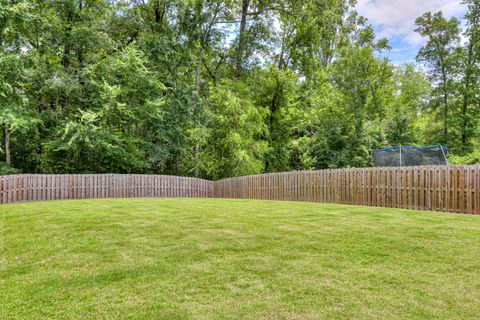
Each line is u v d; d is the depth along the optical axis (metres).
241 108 23.33
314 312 2.67
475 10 25.53
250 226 5.88
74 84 18.47
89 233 5.51
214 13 25.55
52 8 19.31
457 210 8.32
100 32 19.41
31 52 18.25
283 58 31.08
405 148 16.59
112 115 19.92
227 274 3.54
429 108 29.47
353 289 3.11
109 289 3.21
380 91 33.56
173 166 24.97
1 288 3.29
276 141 27.83
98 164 21.20
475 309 2.70
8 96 16.69
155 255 4.25
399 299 2.89
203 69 28.33
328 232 5.26
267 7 27.44
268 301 2.88
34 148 19.70
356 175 11.17
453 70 26.84
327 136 23.66
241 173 22.80
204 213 7.59
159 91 21.84
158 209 8.45
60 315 2.69
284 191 14.60
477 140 25.03
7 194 14.64
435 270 3.57
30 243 5.02
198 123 22.56
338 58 28.02
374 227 5.54
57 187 16.58
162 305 2.84
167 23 23.50
